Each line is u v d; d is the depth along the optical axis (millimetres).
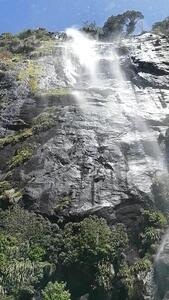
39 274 27578
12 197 33406
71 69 53844
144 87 47406
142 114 41312
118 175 34469
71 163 35500
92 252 28172
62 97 44094
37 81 48750
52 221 31781
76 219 31484
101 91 45938
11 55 57938
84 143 37125
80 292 28000
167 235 29594
